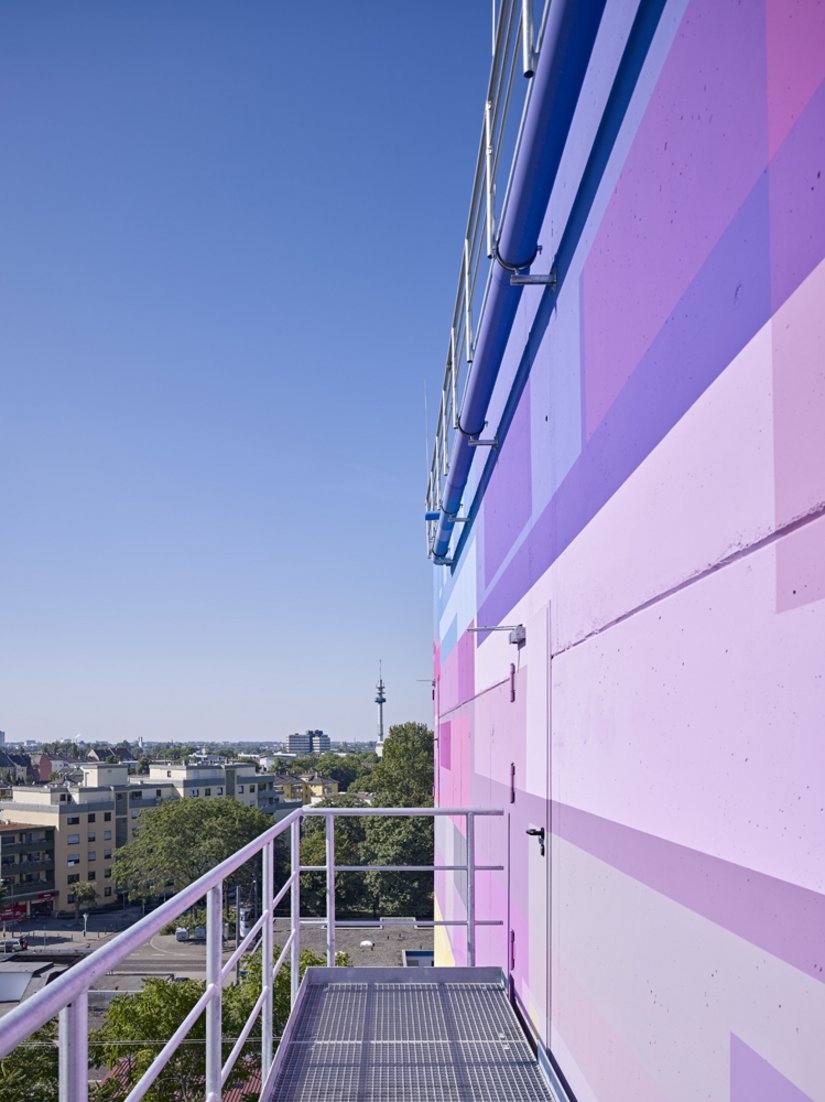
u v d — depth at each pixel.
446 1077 3.10
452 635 8.03
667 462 2.02
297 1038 3.49
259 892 56.66
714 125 1.75
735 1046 1.61
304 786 120.56
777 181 1.48
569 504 3.02
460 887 7.25
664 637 2.03
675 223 1.97
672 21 2.00
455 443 5.95
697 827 1.82
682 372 1.93
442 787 9.15
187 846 68.19
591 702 2.71
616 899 2.41
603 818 2.55
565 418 3.08
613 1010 2.42
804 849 1.37
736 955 1.61
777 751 1.47
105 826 81.12
